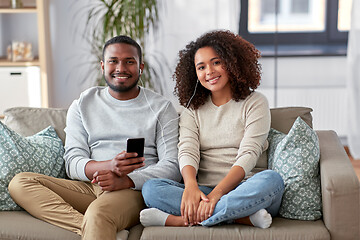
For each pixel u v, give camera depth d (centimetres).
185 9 421
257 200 207
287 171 222
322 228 207
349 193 204
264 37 426
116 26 378
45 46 403
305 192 217
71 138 249
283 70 430
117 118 250
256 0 421
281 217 221
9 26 429
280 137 247
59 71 436
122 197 221
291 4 420
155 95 257
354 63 417
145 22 413
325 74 429
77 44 432
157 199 218
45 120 266
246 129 238
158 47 425
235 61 238
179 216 216
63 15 427
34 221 220
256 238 203
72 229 216
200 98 248
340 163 219
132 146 225
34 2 421
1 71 399
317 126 437
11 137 237
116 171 225
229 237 204
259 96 244
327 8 420
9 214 226
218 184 222
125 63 248
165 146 247
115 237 210
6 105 403
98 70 414
